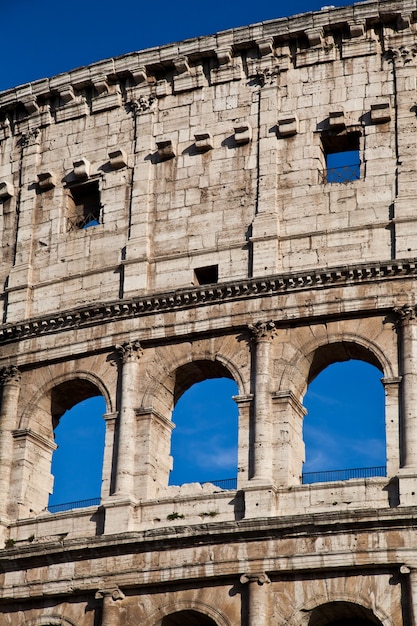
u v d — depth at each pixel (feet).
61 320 295.07
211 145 300.40
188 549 261.85
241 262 287.28
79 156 314.35
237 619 255.50
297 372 274.57
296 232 285.84
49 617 268.62
